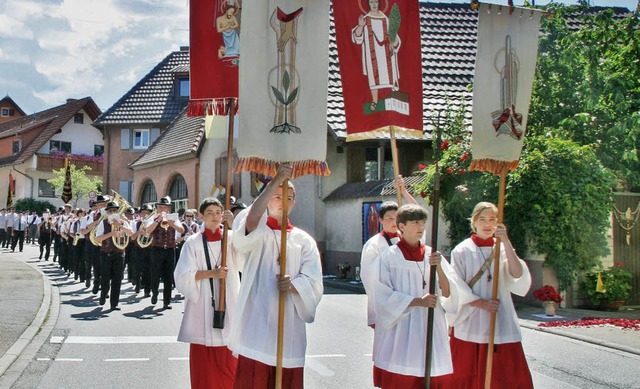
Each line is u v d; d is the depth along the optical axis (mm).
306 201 21625
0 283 16297
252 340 4941
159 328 10617
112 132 36156
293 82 5227
